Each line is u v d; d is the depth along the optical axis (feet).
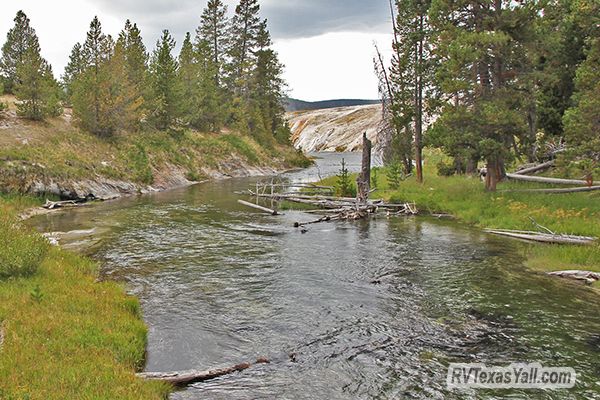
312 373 26.40
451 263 51.24
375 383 25.23
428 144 97.04
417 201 92.89
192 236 66.95
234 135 222.89
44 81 126.21
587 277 44.45
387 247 59.72
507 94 84.23
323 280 44.91
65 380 21.48
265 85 253.03
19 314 28.94
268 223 79.05
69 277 40.52
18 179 92.32
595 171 67.31
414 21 119.65
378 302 38.52
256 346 30.01
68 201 98.12
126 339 28.45
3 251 38.32
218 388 24.64
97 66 137.80
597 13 69.77
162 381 24.25
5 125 114.52
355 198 101.50
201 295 40.22
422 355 28.71
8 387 19.99
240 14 243.60
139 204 101.40
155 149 155.22
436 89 116.78
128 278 45.11
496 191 89.66
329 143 548.72
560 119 97.96
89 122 134.82
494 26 85.15
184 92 194.39
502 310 36.58
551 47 86.63
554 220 64.90
